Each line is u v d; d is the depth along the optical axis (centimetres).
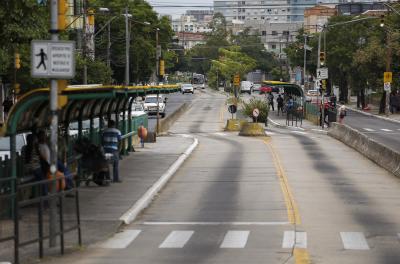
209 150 4938
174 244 1889
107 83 7731
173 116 8488
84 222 2170
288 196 2798
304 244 1880
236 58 17162
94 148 2933
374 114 10150
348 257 1706
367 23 11644
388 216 2355
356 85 11438
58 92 1788
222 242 1914
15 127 2078
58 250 1752
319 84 8575
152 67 11931
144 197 2678
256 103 8019
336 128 6284
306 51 14350
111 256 1722
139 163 3875
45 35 3019
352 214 2395
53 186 1739
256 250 1797
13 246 1717
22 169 2291
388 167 3709
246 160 4244
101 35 10981
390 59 9700
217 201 2700
